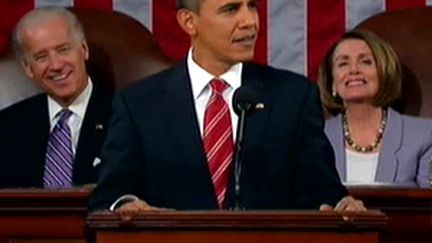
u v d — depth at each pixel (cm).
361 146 1989
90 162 1967
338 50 2005
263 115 1475
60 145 1978
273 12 2319
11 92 2094
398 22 2152
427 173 1958
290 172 1479
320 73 2039
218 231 1267
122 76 2114
